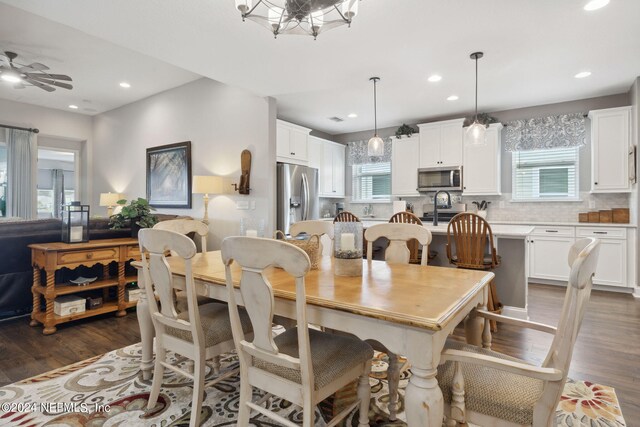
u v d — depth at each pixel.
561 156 4.91
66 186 9.04
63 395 1.92
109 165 6.46
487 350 1.45
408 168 5.80
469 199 5.52
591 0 2.33
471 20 2.57
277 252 1.17
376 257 3.84
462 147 5.25
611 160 4.31
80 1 2.26
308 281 1.59
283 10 1.88
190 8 2.35
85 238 3.24
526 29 2.71
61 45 3.85
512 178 5.19
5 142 5.77
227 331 1.75
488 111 5.28
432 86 4.12
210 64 3.31
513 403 1.12
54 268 2.88
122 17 2.46
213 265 1.97
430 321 1.06
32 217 5.95
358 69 3.48
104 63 4.35
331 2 1.77
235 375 2.16
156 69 4.54
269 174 4.22
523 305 3.16
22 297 3.18
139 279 2.04
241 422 1.43
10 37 3.67
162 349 1.80
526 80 3.93
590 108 4.61
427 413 1.06
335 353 1.44
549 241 4.56
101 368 2.24
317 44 2.91
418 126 5.69
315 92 4.39
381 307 1.19
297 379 1.31
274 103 4.32
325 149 6.25
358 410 1.80
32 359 2.38
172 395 1.92
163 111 5.43
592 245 1.07
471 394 1.17
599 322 3.10
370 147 3.94
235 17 2.47
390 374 1.71
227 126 4.60
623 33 2.79
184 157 5.05
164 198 5.37
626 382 2.07
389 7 2.38
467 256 2.88
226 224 4.61
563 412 1.77
